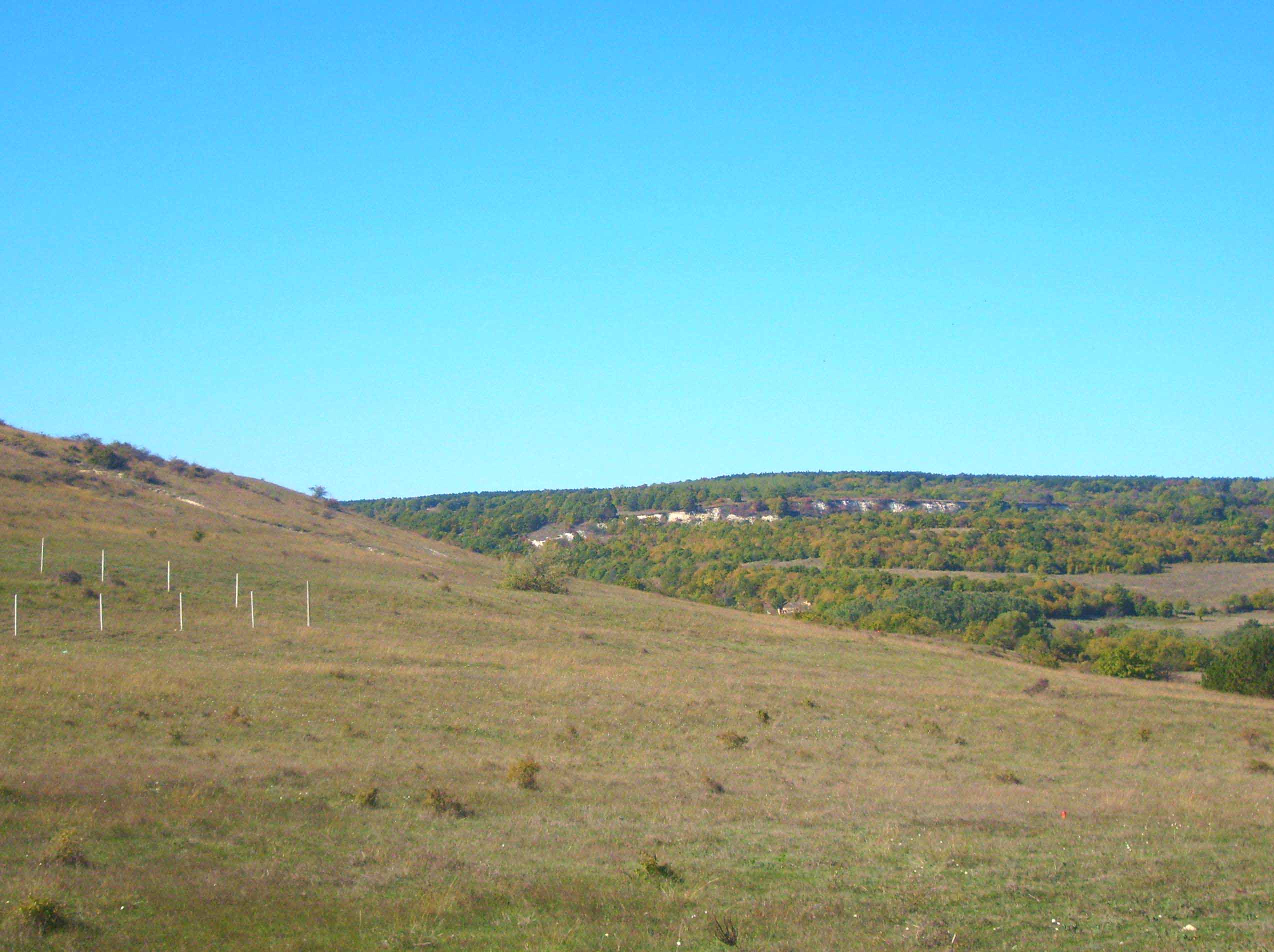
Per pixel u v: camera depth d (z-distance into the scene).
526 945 10.27
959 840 16.20
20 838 13.30
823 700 40.53
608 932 10.77
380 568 66.94
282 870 12.79
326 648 40.66
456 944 10.34
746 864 14.34
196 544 60.28
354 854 13.86
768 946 10.33
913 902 12.30
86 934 9.98
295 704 29.14
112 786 16.75
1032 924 11.36
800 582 116.62
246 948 9.86
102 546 53.53
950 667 56.34
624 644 52.41
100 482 72.19
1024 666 61.62
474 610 55.88
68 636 36.34
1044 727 38.38
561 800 19.67
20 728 21.98
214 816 15.45
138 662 33.00
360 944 10.21
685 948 10.35
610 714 33.34
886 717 38.06
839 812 19.28
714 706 36.53
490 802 18.73
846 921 11.41
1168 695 51.84
